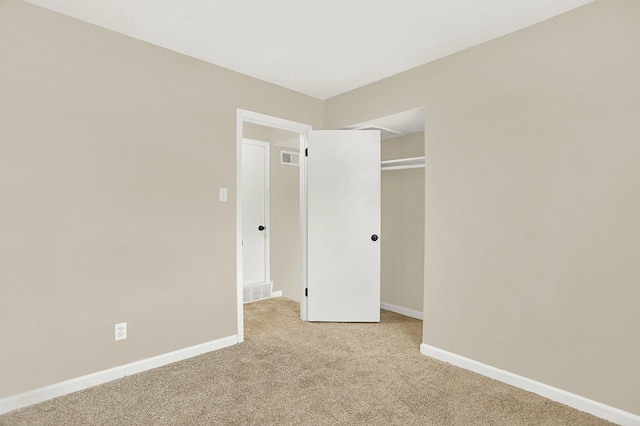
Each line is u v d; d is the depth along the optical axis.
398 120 3.25
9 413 1.87
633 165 1.79
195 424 1.80
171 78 2.55
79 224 2.14
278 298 4.53
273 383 2.24
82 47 2.15
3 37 1.88
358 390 2.15
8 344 1.91
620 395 1.83
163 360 2.49
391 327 3.35
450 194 2.59
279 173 4.75
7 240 1.90
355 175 3.44
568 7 1.98
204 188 2.72
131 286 2.35
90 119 2.18
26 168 1.96
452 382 2.27
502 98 2.30
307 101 3.52
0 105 1.88
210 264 2.76
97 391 2.12
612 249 1.86
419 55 2.62
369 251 3.44
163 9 2.03
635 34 1.78
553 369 2.07
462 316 2.51
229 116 2.89
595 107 1.91
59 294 2.07
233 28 2.25
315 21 2.16
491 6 1.98
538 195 2.14
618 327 1.84
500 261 2.31
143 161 2.40
